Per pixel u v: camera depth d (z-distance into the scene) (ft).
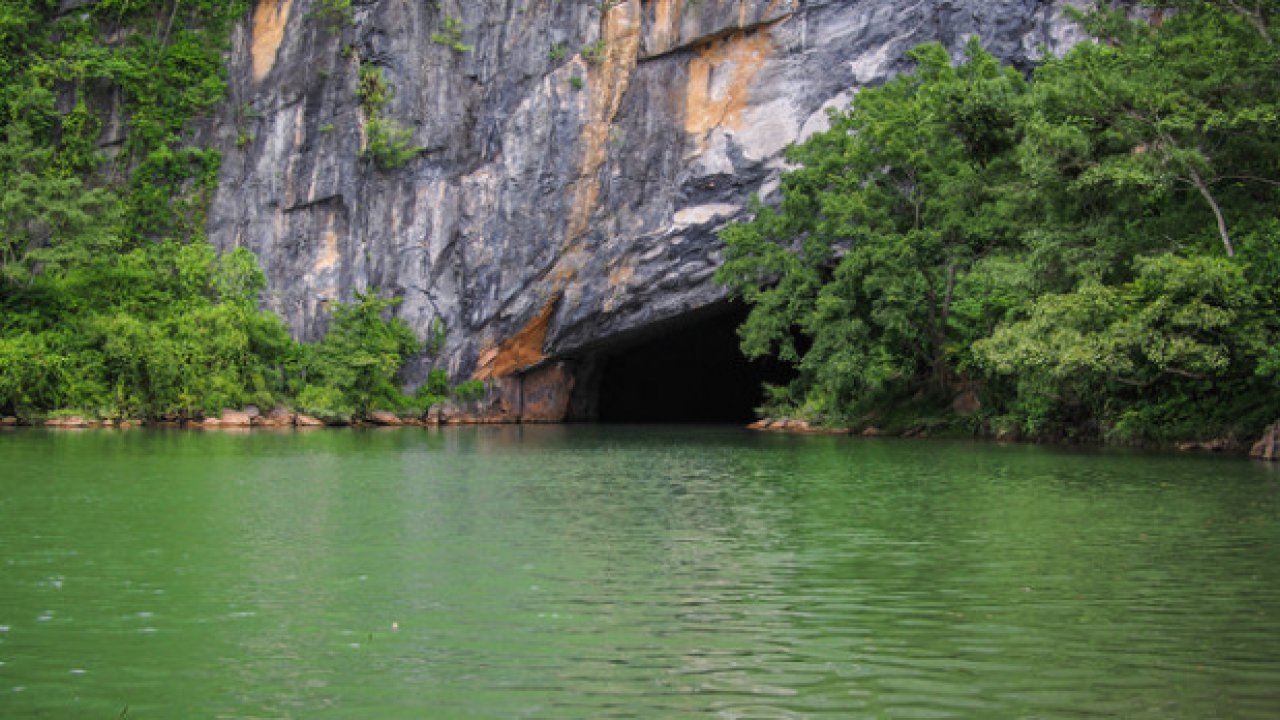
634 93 168.55
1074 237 92.43
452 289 176.24
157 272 167.53
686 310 168.04
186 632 26.86
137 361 150.71
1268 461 80.23
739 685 22.36
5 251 160.04
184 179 177.06
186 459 82.79
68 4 177.78
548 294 173.47
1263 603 30.07
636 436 129.90
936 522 46.57
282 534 42.98
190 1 178.50
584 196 170.50
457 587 32.32
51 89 175.83
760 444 109.70
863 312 128.57
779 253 136.56
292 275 176.45
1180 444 95.96
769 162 161.07
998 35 149.79
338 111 175.42
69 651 25.08
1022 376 106.73
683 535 42.83
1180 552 38.42
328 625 27.58
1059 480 65.46
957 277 124.36
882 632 26.78
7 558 37.19
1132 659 24.25
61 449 93.76
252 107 178.29
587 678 22.86
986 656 24.57
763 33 162.30
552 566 35.81
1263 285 84.33
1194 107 85.56
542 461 84.23
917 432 126.93
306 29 176.76
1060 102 90.53
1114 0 142.00
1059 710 20.72
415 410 171.32
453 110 175.22
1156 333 83.05
